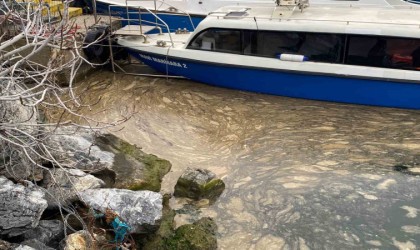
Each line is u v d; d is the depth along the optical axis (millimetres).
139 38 10594
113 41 10617
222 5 11945
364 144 7570
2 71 4926
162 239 5461
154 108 9023
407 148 7406
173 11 12000
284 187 6578
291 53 8961
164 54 9898
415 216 5930
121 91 9734
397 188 6453
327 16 9133
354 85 8711
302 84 9055
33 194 4898
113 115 8672
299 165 7070
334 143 7633
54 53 8273
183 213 6090
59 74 8938
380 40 8312
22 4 6707
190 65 9805
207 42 9523
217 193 6461
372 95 8719
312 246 5535
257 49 9188
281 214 6062
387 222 5852
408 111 8656
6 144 5227
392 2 10773
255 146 7652
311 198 6332
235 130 8211
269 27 8891
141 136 7980
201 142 7859
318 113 8711
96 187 5812
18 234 4773
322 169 6949
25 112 5492
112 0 12852
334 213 6043
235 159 7293
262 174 6879
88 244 4855
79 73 10094
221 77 9664
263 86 9414
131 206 5484
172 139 7926
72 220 5277
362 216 5973
